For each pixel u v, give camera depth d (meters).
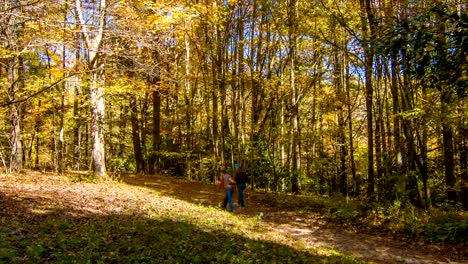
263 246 9.34
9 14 8.20
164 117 32.91
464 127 13.64
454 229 11.41
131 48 14.34
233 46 26.70
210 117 27.97
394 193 15.41
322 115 27.08
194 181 24.97
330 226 13.70
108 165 31.28
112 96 20.41
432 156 20.02
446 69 5.73
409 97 14.29
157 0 15.96
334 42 19.44
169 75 19.41
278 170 26.14
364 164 23.52
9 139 20.38
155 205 13.55
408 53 5.96
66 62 16.14
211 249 8.41
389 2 14.57
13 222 8.39
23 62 17.84
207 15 18.16
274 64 28.36
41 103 21.86
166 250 7.76
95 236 8.06
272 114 28.52
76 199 12.33
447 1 10.47
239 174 16.88
